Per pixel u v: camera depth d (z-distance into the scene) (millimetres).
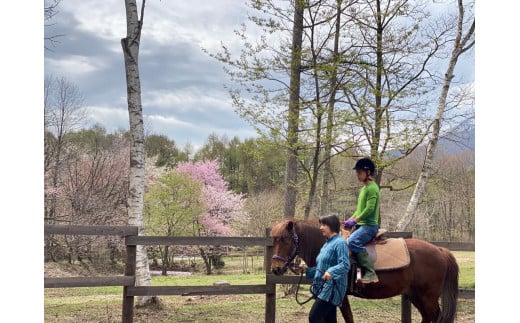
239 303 8883
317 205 20078
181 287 6309
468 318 8086
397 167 13508
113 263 23031
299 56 10711
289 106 10930
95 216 21625
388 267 5562
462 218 19734
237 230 27594
